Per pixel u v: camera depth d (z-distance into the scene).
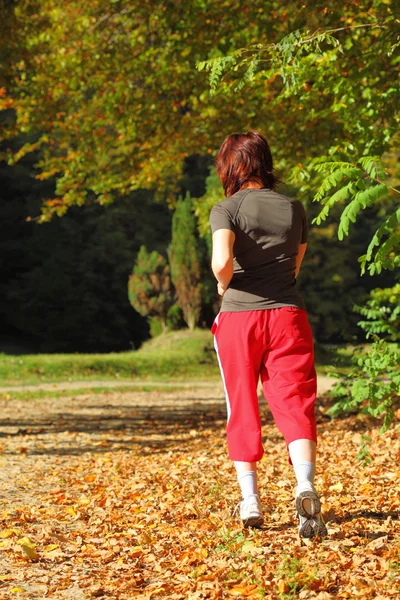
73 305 57.88
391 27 8.73
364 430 12.14
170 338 44.44
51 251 58.88
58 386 30.81
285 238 5.12
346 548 4.79
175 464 9.91
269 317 5.05
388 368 7.96
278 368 5.05
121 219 61.44
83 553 5.13
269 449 11.24
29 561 4.96
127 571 4.71
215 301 45.16
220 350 5.20
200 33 14.55
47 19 17.53
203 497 6.99
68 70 17.91
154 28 16.77
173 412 20.38
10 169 59.69
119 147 19.52
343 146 10.15
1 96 18.67
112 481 8.66
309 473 4.80
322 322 56.53
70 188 19.70
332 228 53.44
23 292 58.69
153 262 45.81
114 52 17.45
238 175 5.31
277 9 13.35
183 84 16.67
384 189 4.84
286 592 4.05
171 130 17.64
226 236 4.99
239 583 4.28
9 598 4.20
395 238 4.95
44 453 11.60
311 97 10.52
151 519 6.12
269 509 6.26
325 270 55.22
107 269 59.56
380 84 10.28
